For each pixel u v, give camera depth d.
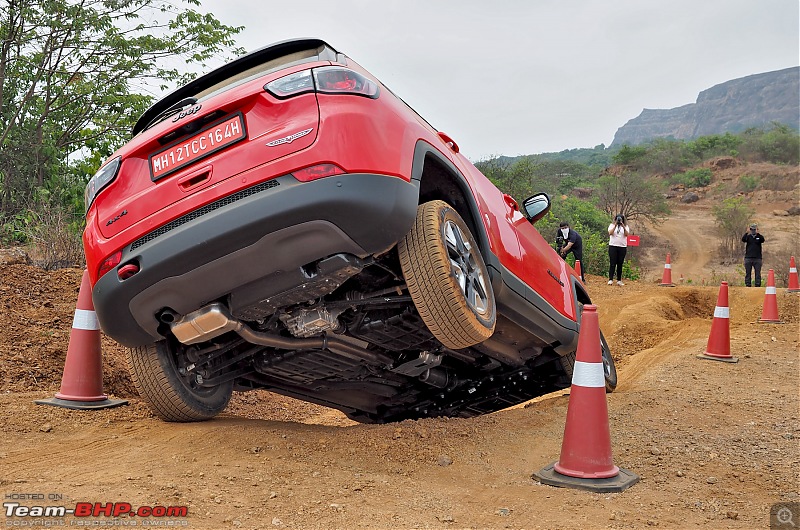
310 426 4.67
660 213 63.53
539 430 4.71
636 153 95.69
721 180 87.81
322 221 3.30
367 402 5.86
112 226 3.70
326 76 3.49
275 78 3.51
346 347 4.40
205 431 4.30
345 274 3.53
